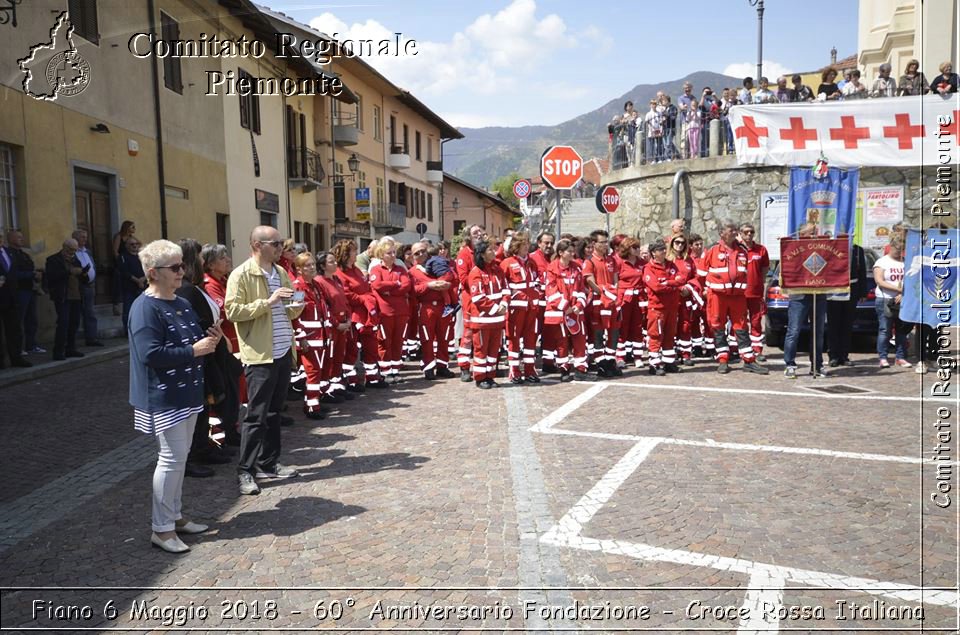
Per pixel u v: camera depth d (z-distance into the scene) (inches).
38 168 482.9
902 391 345.7
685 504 196.7
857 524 181.3
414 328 474.3
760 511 190.7
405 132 1583.4
